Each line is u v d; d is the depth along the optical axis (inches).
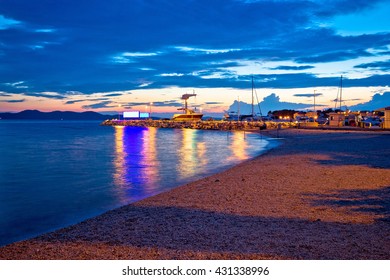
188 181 739.4
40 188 699.4
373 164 825.5
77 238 349.7
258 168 812.6
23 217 481.7
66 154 1419.8
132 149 1637.6
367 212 417.4
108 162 1130.7
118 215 434.3
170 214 431.8
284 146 1470.2
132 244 327.3
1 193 649.6
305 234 339.9
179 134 3282.5
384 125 2564.0
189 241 329.7
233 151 1459.2
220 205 469.1
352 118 3257.9
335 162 879.7
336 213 415.8
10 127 5895.7
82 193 642.2
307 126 3221.0
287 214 415.5
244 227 367.9
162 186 690.2
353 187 564.4
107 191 655.8
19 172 930.1
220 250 304.8
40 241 344.5
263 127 3533.5
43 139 2529.5
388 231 343.9
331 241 318.7
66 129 4995.1
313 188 564.1
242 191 555.5
